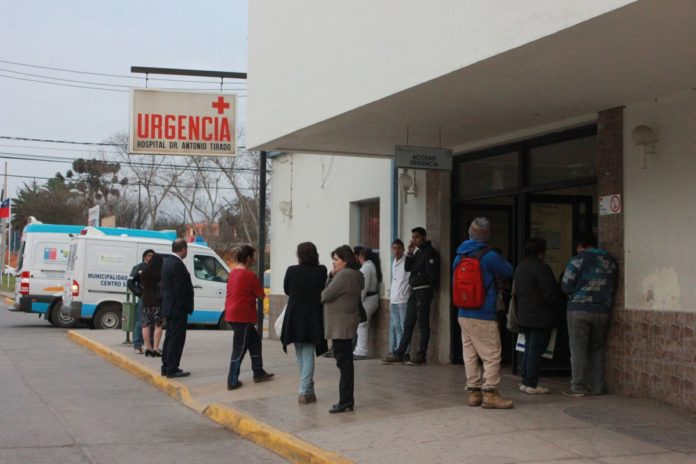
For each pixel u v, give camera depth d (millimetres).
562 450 6719
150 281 14219
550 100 8891
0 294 42094
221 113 16547
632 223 8820
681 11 5957
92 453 7520
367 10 9211
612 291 8922
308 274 9125
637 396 8703
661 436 7156
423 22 8172
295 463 7180
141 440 8156
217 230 55031
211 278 22281
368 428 7770
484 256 8336
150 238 21953
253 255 10742
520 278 9125
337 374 11438
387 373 11203
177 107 16312
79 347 17078
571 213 10688
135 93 16062
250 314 10602
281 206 17047
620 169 9008
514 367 10719
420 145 12016
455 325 12148
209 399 9992
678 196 8305
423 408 8578
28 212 65562
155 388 11562
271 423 8227
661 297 8445
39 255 22109
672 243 8344
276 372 11766
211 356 14125
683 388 8148
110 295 20828
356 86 9430
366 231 14727
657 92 8398
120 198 62000
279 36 11555
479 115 9766
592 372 9047
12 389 11227
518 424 7637
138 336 14703
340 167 15164
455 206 12227
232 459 7375
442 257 12234
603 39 6637
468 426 7617
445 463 6430
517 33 6867
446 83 8188
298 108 10875
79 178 64500
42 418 9164
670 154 8422
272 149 12523
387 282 13438
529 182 10797
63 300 21328
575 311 8859
